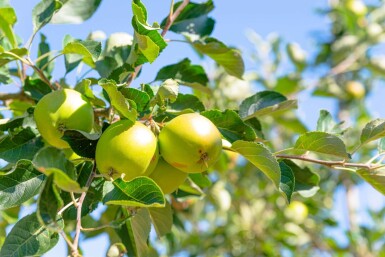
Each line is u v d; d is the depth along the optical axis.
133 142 0.86
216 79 1.64
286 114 1.80
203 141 0.89
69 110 0.91
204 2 1.17
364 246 2.02
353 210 2.00
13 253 0.88
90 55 0.99
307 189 1.13
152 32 0.96
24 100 1.19
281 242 2.09
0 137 1.02
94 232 1.29
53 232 0.90
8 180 0.92
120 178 0.88
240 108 1.09
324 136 0.98
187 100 1.06
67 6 1.18
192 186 1.14
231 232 2.11
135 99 0.92
